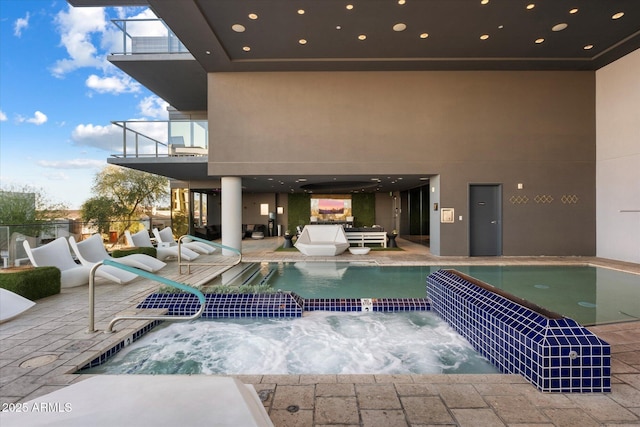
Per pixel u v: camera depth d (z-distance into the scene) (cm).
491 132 841
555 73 841
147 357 295
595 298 475
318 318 389
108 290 488
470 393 202
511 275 643
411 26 643
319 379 220
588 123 845
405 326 366
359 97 845
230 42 707
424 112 842
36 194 1466
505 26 642
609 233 806
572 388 203
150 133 945
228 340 333
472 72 839
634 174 746
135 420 102
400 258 827
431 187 899
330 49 737
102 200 1789
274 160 850
